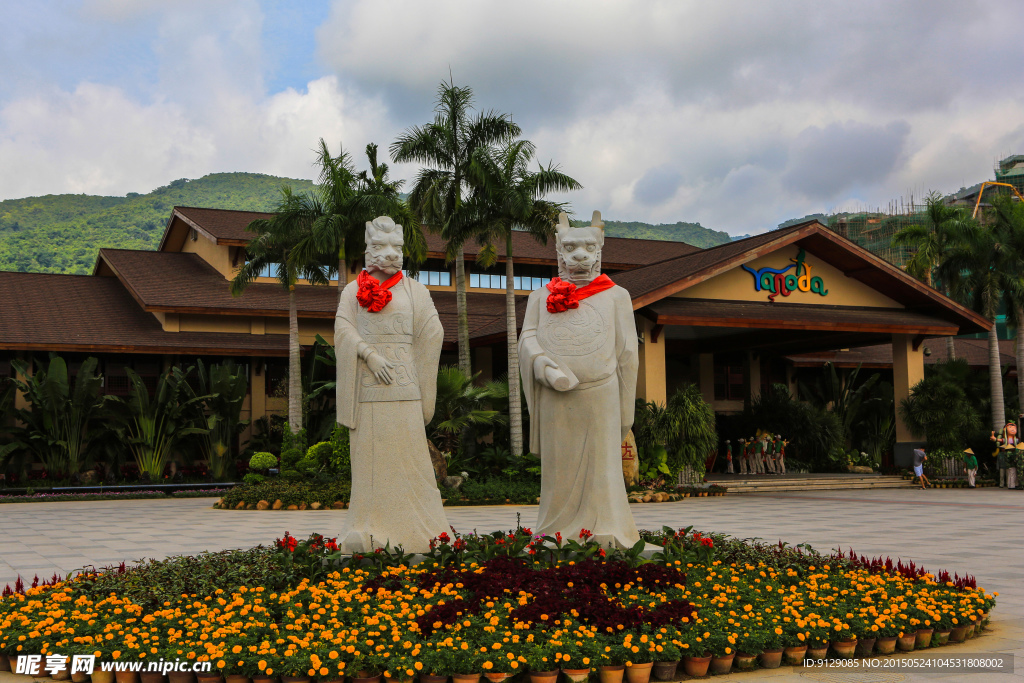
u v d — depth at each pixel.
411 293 9.46
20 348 26.97
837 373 36.50
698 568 8.62
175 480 27.64
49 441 25.59
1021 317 31.59
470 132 25.22
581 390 9.03
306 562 8.37
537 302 9.52
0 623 6.82
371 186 25.27
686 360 35.94
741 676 6.30
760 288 27.77
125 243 129.12
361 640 6.20
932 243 32.22
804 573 8.62
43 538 14.47
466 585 7.28
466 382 24.28
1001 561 11.47
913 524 16.28
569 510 9.06
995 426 30.80
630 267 39.47
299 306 31.47
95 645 6.31
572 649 5.96
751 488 26.08
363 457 9.09
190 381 30.38
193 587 7.54
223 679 5.93
